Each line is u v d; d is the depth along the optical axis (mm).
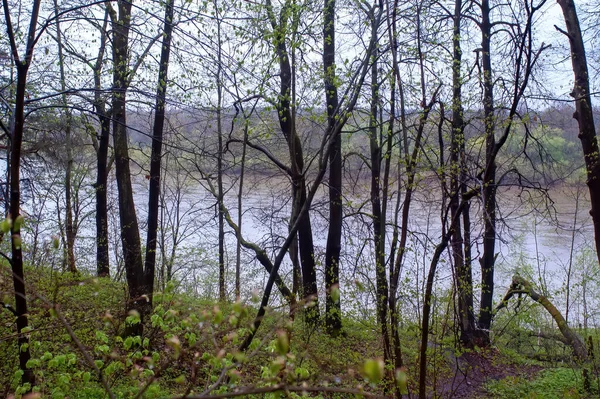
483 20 12977
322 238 18547
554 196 19688
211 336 2875
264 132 10703
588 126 10953
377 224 12016
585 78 11016
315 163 14562
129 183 10164
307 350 3705
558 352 12812
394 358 7945
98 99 7883
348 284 9414
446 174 7641
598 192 10922
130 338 3801
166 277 14766
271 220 14398
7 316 5953
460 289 8688
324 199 15000
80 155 18016
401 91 8297
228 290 14391
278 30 7895
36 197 14984
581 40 11070
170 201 20516
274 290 13125
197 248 16281
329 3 8648
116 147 10086
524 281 13094
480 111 10727
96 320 7449
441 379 9359
